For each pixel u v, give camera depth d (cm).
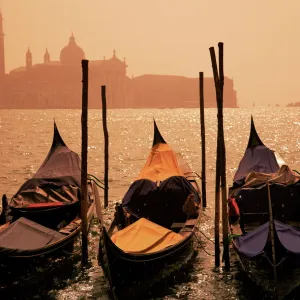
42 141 7681
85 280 1889
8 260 1739
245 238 1792
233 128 10869
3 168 4578
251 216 2109
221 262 2031
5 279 1778
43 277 1897
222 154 1933
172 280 1862
